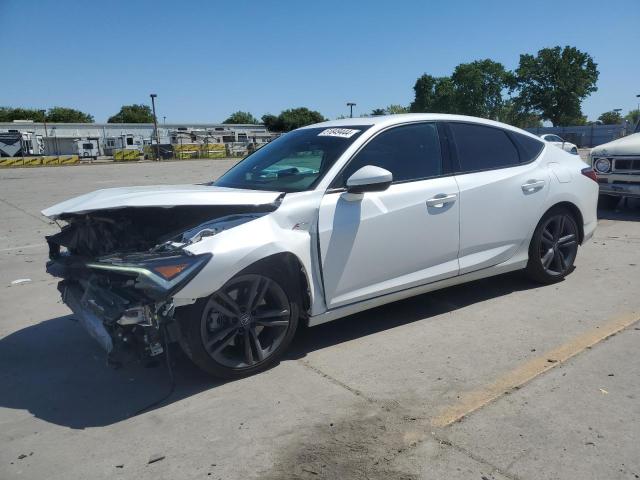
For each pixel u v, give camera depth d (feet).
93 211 10.84
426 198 13.91
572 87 209.97
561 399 10.42
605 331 13.60
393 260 13.50
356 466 8.71
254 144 198.90
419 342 13.48
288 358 12.90
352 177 12.34
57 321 16.25
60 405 11.18
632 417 9.74
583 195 17.69
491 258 15.55
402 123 14.43
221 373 11.57
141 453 9.34
